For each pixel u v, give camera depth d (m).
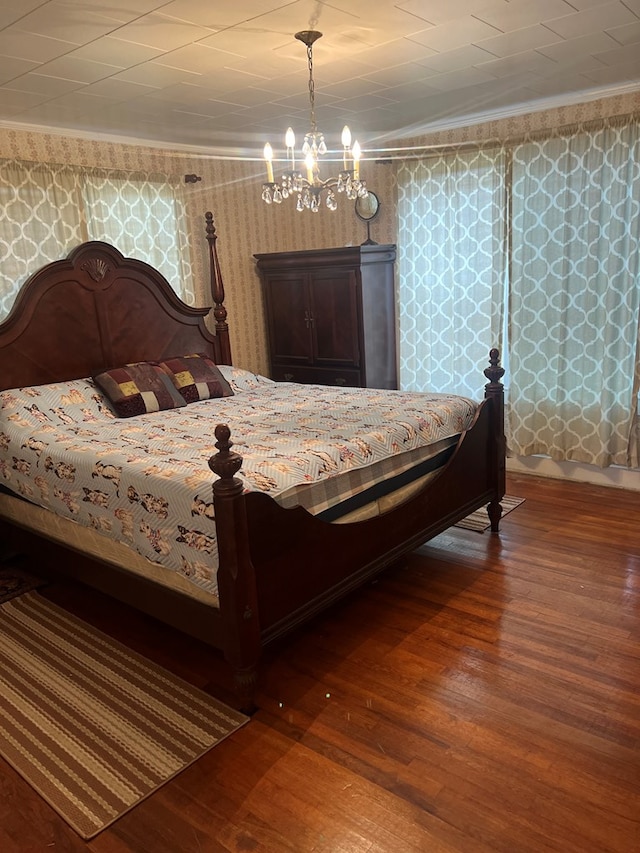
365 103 3.84
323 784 1.95
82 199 4.02
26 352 3.75
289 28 2.57
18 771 2.09
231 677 2.53
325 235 5.48
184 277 4.62
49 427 3.43
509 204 4.39
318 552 2.48
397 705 2.28
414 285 4.93
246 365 5.35
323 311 4.98
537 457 4.67
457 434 3.40
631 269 3.98
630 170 3.88
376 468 2.86
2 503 3.50
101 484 2.72
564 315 4.29
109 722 2.29
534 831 1.74
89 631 2.92
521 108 4.22
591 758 1.99
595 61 3.27
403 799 1.87
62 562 3.09
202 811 1.88
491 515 3.68
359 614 2.91
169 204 4.49
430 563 3.38
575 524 3.77
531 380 4.54
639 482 4.25
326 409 3.52
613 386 4.18
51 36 2.51
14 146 3.81
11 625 3.00
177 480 2.43
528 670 2.44
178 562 2.40
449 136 4.62
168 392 3.94
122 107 3.58
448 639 2.67
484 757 2.02
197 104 3.61
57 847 1.80
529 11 2.54
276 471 2.46
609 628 2.68
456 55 3.04
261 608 2.27
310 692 2.39
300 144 4.86
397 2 2.38
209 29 2.53
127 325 4.22
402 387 5.18
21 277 3.80
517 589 3.05
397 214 4.89
